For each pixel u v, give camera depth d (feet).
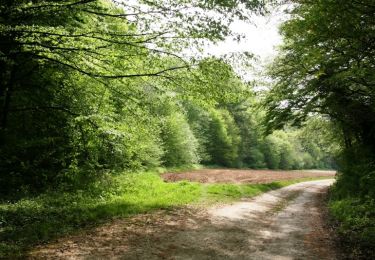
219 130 221.46
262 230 39.19
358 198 53.62
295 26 37.50
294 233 38.47
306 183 152.46
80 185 54.95
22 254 24.88
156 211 45.32
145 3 34.22
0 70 49.19
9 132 54.13
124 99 46.19
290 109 70.44
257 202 65.57
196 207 51.52
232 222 42.45
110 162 65.41
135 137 53.01
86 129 50.83
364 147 77.71
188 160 153.79
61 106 53.16
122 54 39.24
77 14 43.16
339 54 43.29
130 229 34.53
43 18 44.73
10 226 31.45
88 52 38.65
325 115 85.56
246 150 262.67
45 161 57.21
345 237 35.91
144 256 26.50
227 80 39.96
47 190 49.80
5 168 51.06
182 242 31.48
